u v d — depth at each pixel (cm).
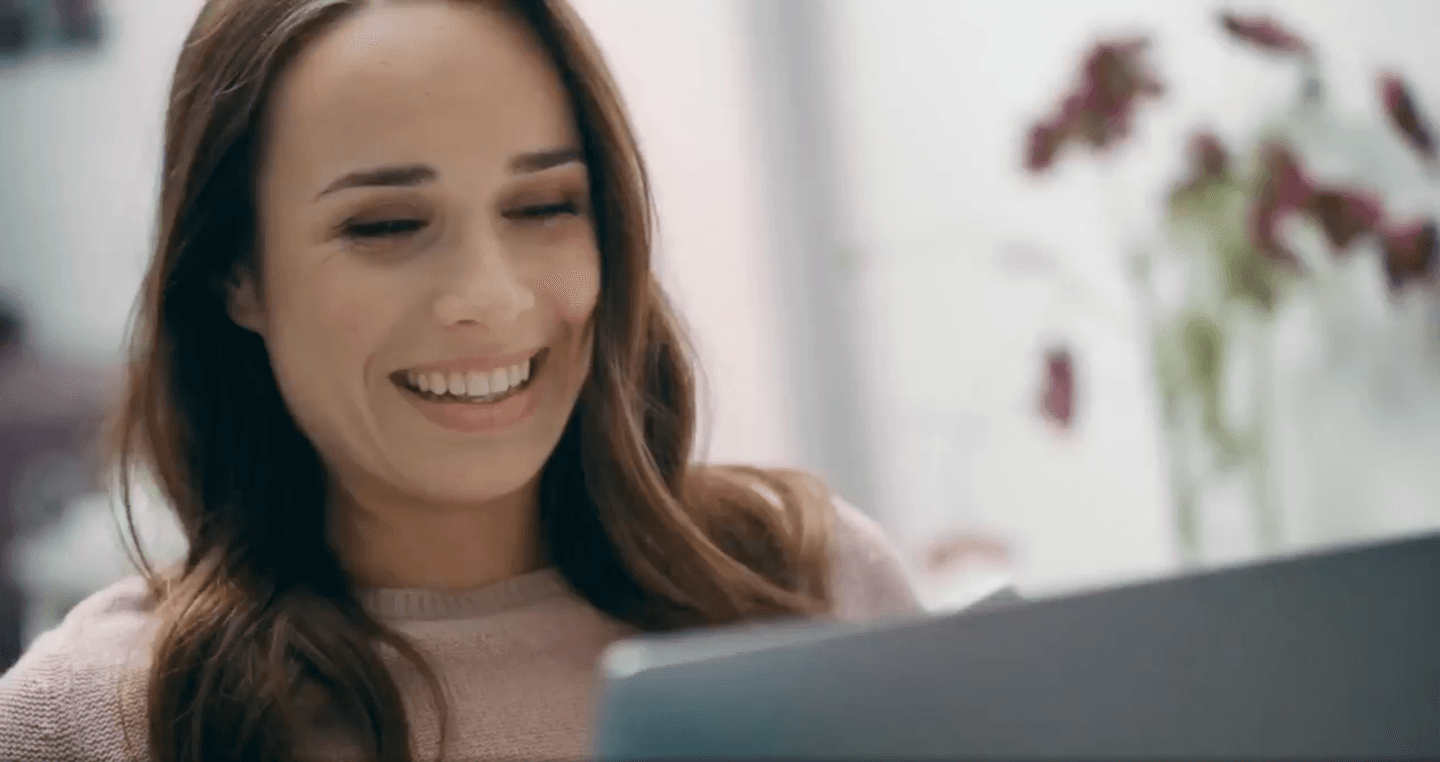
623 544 82
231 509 80
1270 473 177
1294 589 40
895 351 203
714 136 200
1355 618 40
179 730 73
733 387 203
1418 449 183
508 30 73
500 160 70
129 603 84
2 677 83
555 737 76
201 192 75
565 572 83
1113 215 190
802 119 201
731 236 202
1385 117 167
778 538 89
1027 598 38
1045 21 193
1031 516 200
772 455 204
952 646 37
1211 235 156
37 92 187
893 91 200
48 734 77
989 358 200
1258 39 162
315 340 72
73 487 187
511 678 77
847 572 92
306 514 80
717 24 199
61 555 182
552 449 77
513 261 72
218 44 74
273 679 72
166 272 77
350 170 69
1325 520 183
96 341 188
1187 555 175
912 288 202
